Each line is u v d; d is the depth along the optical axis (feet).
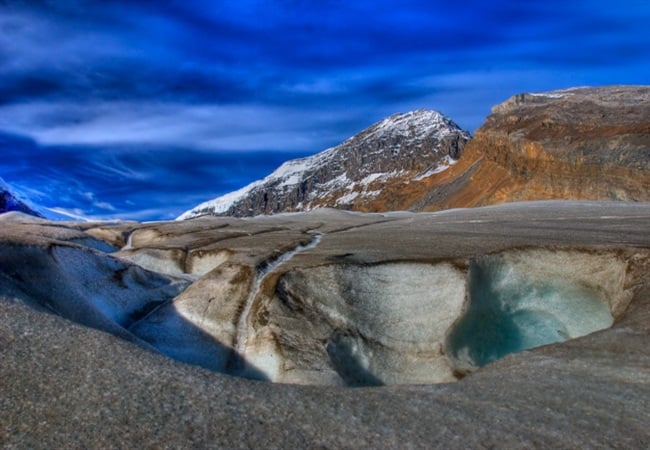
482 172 459.32
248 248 90.27
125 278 72.43
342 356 58.29
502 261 65.36
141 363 29.66
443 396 28.37
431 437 23.53
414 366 58.08
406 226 110.63
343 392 28.50
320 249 81.97
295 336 59.21
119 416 24.35
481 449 22.52
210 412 25.07
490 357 59.41
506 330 61.87
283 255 79.00
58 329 33.40
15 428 23.29
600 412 26.02
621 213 103.35
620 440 23.29
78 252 67.77
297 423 24.50
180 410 25.09
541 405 26.94
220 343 62.49
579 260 62.59
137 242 126.21
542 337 61.26
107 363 29.37
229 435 23.24
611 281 59.52
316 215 160.86
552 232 79.20
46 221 138.00
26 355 29.63
